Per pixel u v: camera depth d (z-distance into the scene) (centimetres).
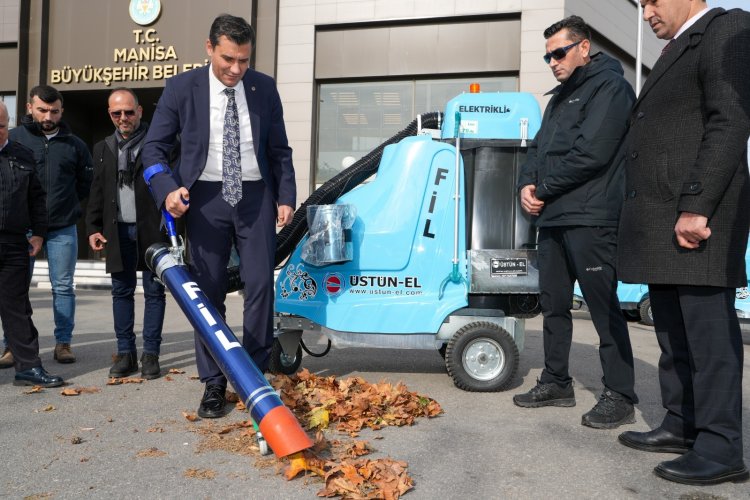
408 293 433
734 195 262
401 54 1527
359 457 283
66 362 501
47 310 916
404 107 1549
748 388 462
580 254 351
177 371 466
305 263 443
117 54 1647
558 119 370
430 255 432
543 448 303
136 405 369
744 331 877
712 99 256
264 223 359
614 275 347
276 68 1566
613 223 347
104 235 455
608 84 350
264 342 359
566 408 381
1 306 412
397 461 271
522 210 431
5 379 441
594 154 339
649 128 283
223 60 322
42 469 263
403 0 1509
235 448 291
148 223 429
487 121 443
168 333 680
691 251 266
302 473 260
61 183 505
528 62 1450
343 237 425
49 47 1689
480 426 339
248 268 356
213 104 351
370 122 1563
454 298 429
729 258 263
